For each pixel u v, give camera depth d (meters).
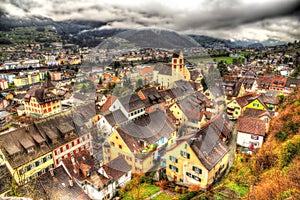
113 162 18.58
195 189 22.36
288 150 24.16
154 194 22.64
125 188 25.84
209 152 23.52
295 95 41.75
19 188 27.50
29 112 75.94
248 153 34.88
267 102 50.19
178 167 22.47
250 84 70.12
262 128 35.81
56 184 29.34
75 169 31.19
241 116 43.59
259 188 20.11
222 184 24.05
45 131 39.00
